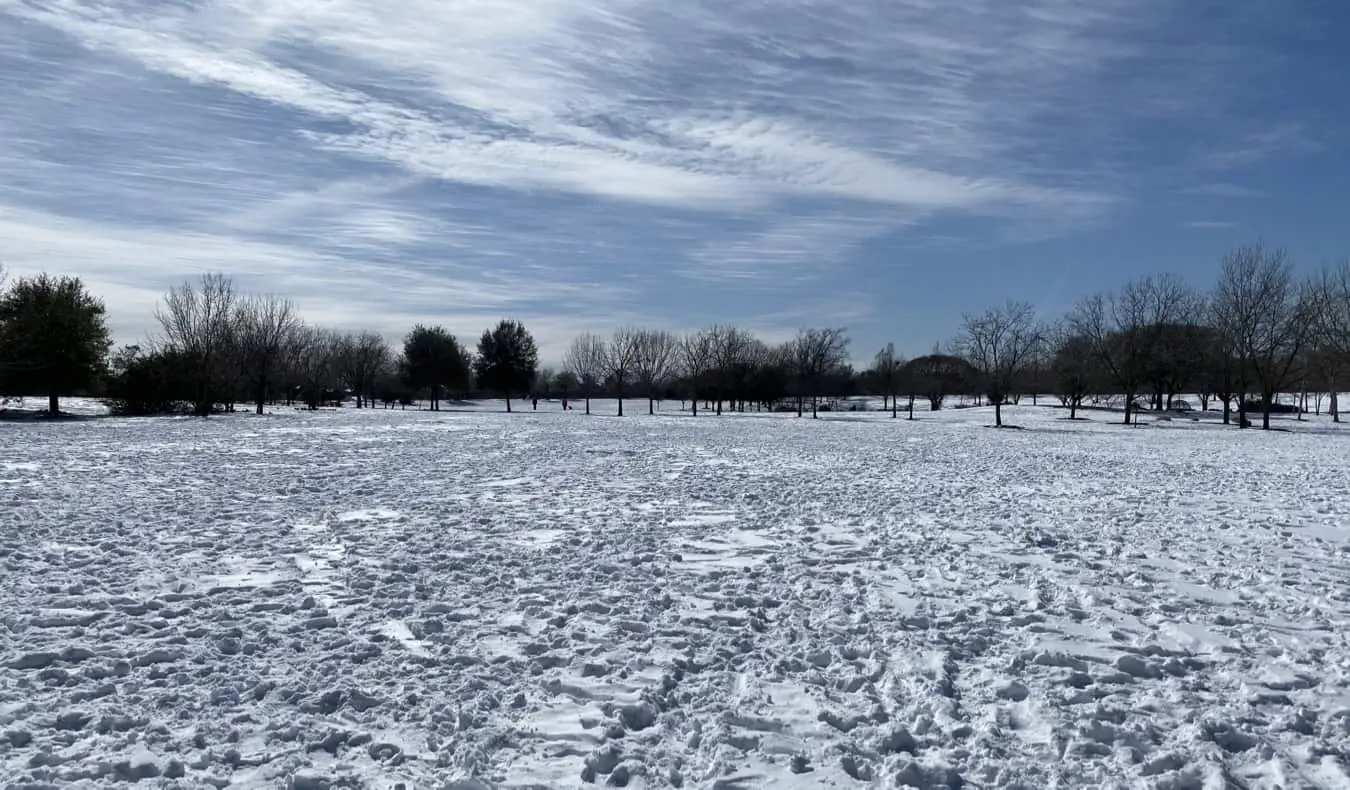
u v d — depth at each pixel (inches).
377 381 3779.5
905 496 661.9
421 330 3718.0
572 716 229.1
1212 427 2005.4
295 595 346.6
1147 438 1524.4
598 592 357.4
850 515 564.7
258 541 454.6
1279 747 212.1
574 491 677.3
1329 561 420.5
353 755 204.8
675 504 610.9
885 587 370.0
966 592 361.7
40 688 241.8
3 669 255.4
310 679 251.9
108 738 210.1
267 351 2532.0
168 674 255.4
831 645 289.9
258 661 267.9
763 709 236.1
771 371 3132.4
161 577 372.8
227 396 2330.2
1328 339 2245.3
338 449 1062.4
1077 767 201.2
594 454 1037.2
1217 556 432.8
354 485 698.8
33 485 663.1
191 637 291.0
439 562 408.8
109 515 527.2
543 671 264.7
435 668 263.6
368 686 247.9
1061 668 268.1
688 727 223.9
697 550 447.2
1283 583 375.6
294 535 474.0
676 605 340.5
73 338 1899.6
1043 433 1681.8
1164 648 287.3
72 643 279.9
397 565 400.2
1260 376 2001.7
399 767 198.8
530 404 3531.0
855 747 211.3
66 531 470.3
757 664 271.6
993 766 200.8
